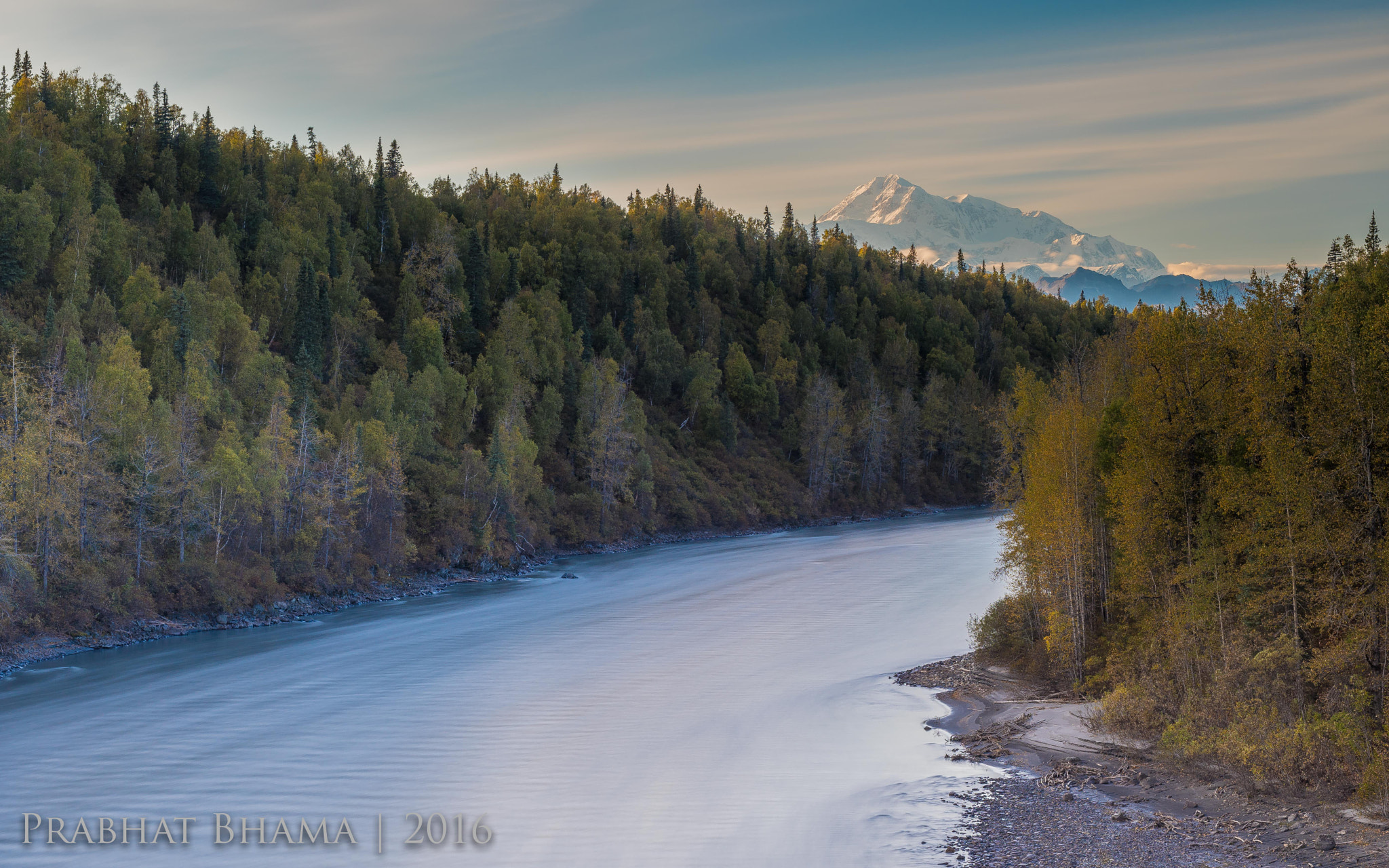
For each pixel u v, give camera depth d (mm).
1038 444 47312
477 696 41281
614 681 43938
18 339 73812
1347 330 28750
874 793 27469
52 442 54719
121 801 28031
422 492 85125
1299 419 31156
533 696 41156
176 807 27406
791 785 28516
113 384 64750
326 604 67250
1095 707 35188
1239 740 26797
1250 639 30469
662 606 66875
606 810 26500
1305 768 25188
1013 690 40312
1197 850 21812
